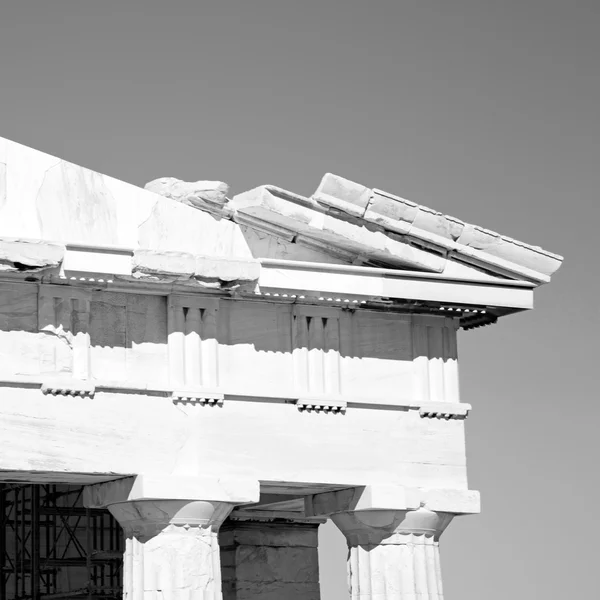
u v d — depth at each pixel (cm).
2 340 3834
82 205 3941
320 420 4206
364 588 4322
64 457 3844
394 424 4312
